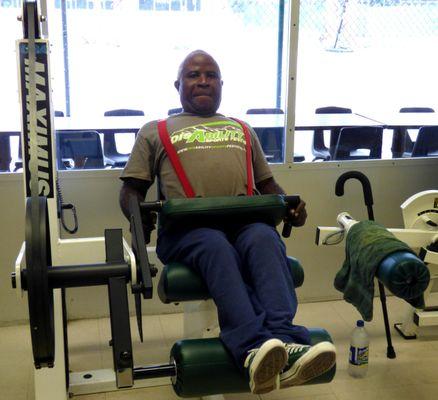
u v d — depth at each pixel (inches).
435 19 120.6
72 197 108.0
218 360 61.8
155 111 111.0
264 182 93.9
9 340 105.7
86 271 56.0
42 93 76.0
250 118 113.7
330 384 92.0
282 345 56.2
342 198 120.9
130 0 105.0
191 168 84.2
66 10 102.4
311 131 116.7
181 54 109.3
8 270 108.7
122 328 55.2
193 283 71.2
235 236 74.5
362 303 83.4
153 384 90.7
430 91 125.5
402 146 123.0
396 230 95.2
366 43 117.3
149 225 76.4
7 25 100.3
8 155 105.0
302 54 112.7
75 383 88.1
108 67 106.7
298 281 77.0
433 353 102.7
